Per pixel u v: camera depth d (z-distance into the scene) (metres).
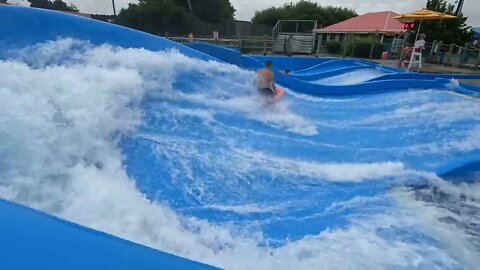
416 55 16.02
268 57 17.39
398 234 4.06
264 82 8.27
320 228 4.11
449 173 5.39
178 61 7.77
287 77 10.49
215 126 6.43
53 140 4.41
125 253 1.59
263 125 7.10
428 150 6.48
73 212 3.57
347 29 36.31
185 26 52.66
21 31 6.45
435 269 3.55
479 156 5.81
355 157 6.09
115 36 7.46
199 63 8.24
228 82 8.37
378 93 10.67
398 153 6.31
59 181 4.00
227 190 4.70
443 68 16.73
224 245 3.70
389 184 5.10
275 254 3.63
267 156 5.79
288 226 4.11
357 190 4.93
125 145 5.12
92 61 6.62
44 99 4.98
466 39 30.28
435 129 7.55
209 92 7.67
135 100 6.11
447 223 4.36
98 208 3.72
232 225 4.05
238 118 7.10
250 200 4.56
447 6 29.23
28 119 4.47
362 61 17.39
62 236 1.64
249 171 5.21
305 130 7.21
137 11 52.09
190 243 3.62
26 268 1.45
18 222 1.70
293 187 4.92
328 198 4.71
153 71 7.11
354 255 3.68
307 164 5.64
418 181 5.16
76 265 1.48
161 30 52.88
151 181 4.61
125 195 4.11
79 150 4.56
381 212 4.47
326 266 3.49
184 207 4.27
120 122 5.39
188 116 6.46
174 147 5.43
